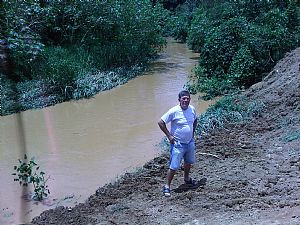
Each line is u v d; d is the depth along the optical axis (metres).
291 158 8.63
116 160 9.91
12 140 11.55
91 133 11.85
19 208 7.91
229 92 15.12
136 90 16.75
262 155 9.09
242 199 7.12
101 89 16.78
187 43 29.22
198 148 9.78
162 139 11.09
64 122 12.99
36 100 15.01
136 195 7.91
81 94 15.80
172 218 6.88
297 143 9.27
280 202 6.76
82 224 7.01
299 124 10.29
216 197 7.37
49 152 10.58
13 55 16.78
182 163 8.91
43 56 17.62
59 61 16.67
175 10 38.38
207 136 10.60
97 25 20.78
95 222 7.04
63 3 20.33
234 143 9.95
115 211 7.36
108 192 8.12
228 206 7.00
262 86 14.00
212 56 16.75
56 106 14.85
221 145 9.87
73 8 20.20
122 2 22.28
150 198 7.72
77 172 9.34
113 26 21.48
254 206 6.80
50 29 20.58
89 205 7.71
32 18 19.09
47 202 8.09
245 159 8.96
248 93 13.88
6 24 15.47
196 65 21.28
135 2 23.03
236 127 11.06
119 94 16.22
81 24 20.64
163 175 8.66
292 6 17.31
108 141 11.17
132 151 10.41
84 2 20.48
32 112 14.18
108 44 21.14
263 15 18.06
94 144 11.00
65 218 7.26
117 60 20.31
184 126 7.39
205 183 8.00
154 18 23.36
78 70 17.00
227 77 15.90
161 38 24.67
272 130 10.55
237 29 16.77
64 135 11.79
